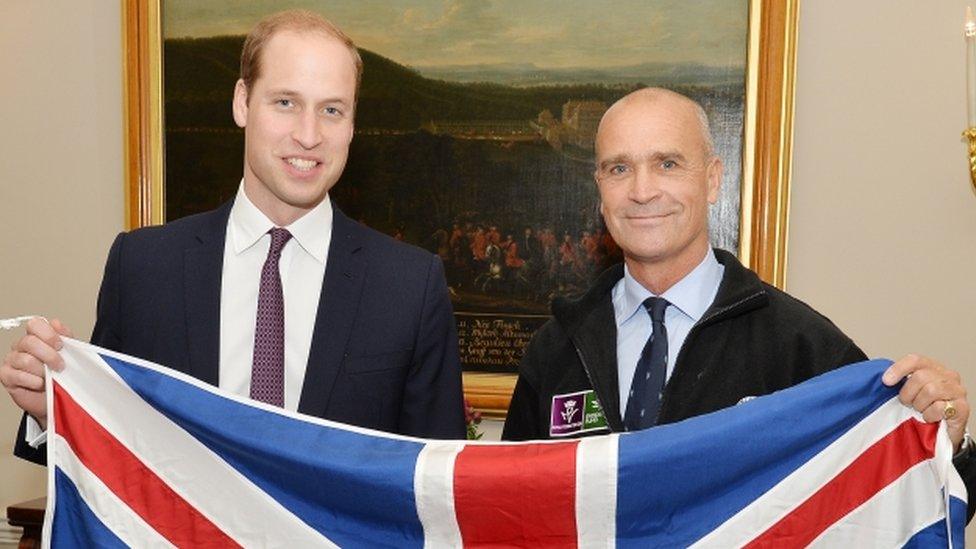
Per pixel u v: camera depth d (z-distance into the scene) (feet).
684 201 5.57
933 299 9.15
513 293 9.85
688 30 9.41
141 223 10.46
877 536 4.91
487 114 9.82
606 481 4.95
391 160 10.00
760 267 9.28
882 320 9.27
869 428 4.96
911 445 4.90
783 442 4.94
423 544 5.08
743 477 4.99
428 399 5.76
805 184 9.36
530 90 9.73
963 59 9.01
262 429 5.17
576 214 9.70
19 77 10.88
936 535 4.81
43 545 5.08
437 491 5.00
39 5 10.80
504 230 9.84
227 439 5.14
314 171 5.46
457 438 5.83
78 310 10.86
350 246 5.80
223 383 5.53
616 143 5.61
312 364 5.52
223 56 10.29
